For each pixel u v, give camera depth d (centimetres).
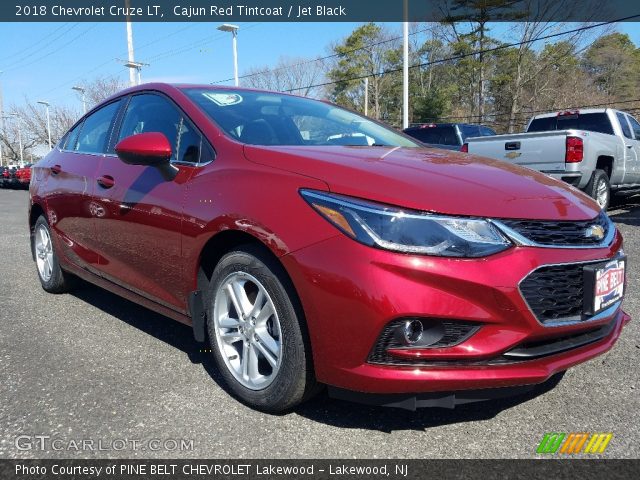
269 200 237
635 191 1035
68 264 420
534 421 244
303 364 229
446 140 1200
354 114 397
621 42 4966
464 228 209
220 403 260
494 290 206
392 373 208
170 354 323
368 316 205
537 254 216
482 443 227
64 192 405
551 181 274
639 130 1026
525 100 4275
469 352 207
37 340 349
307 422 243
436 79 5084
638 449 222
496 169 268
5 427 238
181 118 316
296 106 363
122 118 374
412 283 203
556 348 226
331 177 230
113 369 301
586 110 964
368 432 235
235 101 336
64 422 242
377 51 5322
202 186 271
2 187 3095
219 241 264
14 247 729
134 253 321
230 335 262
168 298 301
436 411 253
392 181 223
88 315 403
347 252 210
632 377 287
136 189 315
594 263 234
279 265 232
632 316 382
